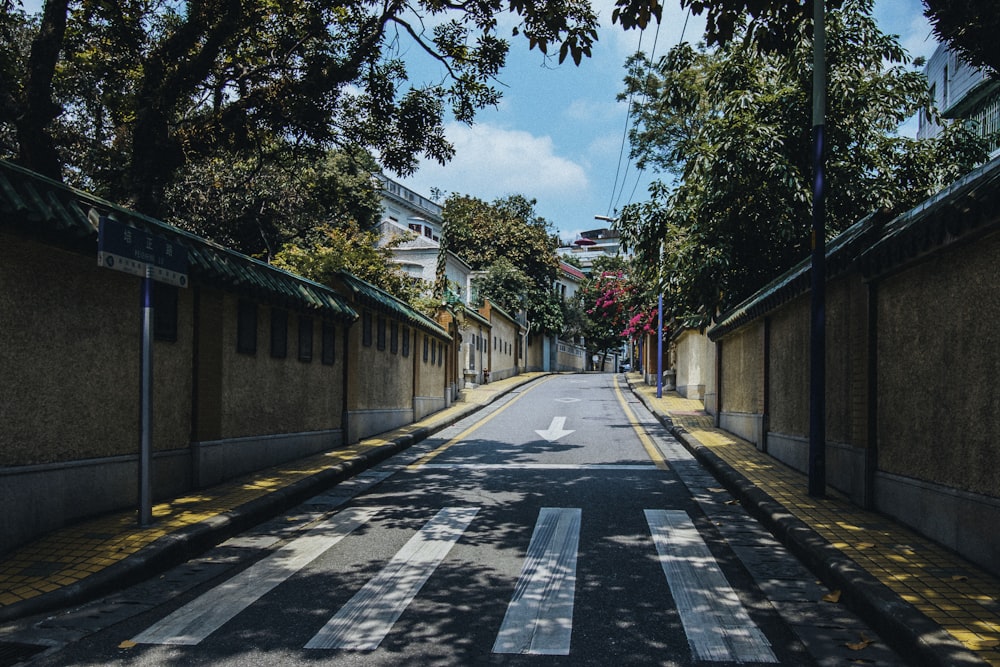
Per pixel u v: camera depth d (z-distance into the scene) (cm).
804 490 851
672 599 513
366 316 1433
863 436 755
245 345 970
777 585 545
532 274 5128
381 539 691
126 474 723
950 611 435
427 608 494
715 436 1459
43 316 618
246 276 915
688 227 1666
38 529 610
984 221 489
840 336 843
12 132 1295
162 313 789
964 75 1731
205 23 1024
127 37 1092
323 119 1164
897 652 416
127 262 617
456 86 1195
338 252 2047
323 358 1234
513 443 1481
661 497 898
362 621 470
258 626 461
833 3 836
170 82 1017
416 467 1164
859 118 1416
